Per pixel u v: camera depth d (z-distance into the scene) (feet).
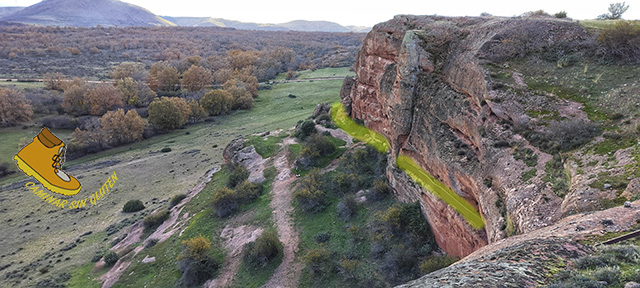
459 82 75.10
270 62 488.44
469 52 76.79
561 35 74.18
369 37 121.70
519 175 52.70
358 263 85.25
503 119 62.18
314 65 505.66
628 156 43.68
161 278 106.52
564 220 39.70
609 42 66.64
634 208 35.01
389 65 106.93
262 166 159.12
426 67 86.48
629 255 27.71
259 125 268.21
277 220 117.29
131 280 110.22
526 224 44.24
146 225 146.00
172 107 284.00
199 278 100.07
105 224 158.20
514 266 29.25
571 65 67.21
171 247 121.39
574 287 23.89
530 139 56.18
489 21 83.25
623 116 51.24
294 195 123.65
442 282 29.30
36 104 296.10
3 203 180.75
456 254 72.49
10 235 151.33
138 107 331.57
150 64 495.00
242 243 111.04
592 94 58.34
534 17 85.20
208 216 133.39
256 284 92.63
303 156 145.18
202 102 322.75
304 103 313.94
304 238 104.06
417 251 82.02
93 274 120.47
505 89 64.23
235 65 481.05
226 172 172.24
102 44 601.21
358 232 96.37
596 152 47.62
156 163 221.87
